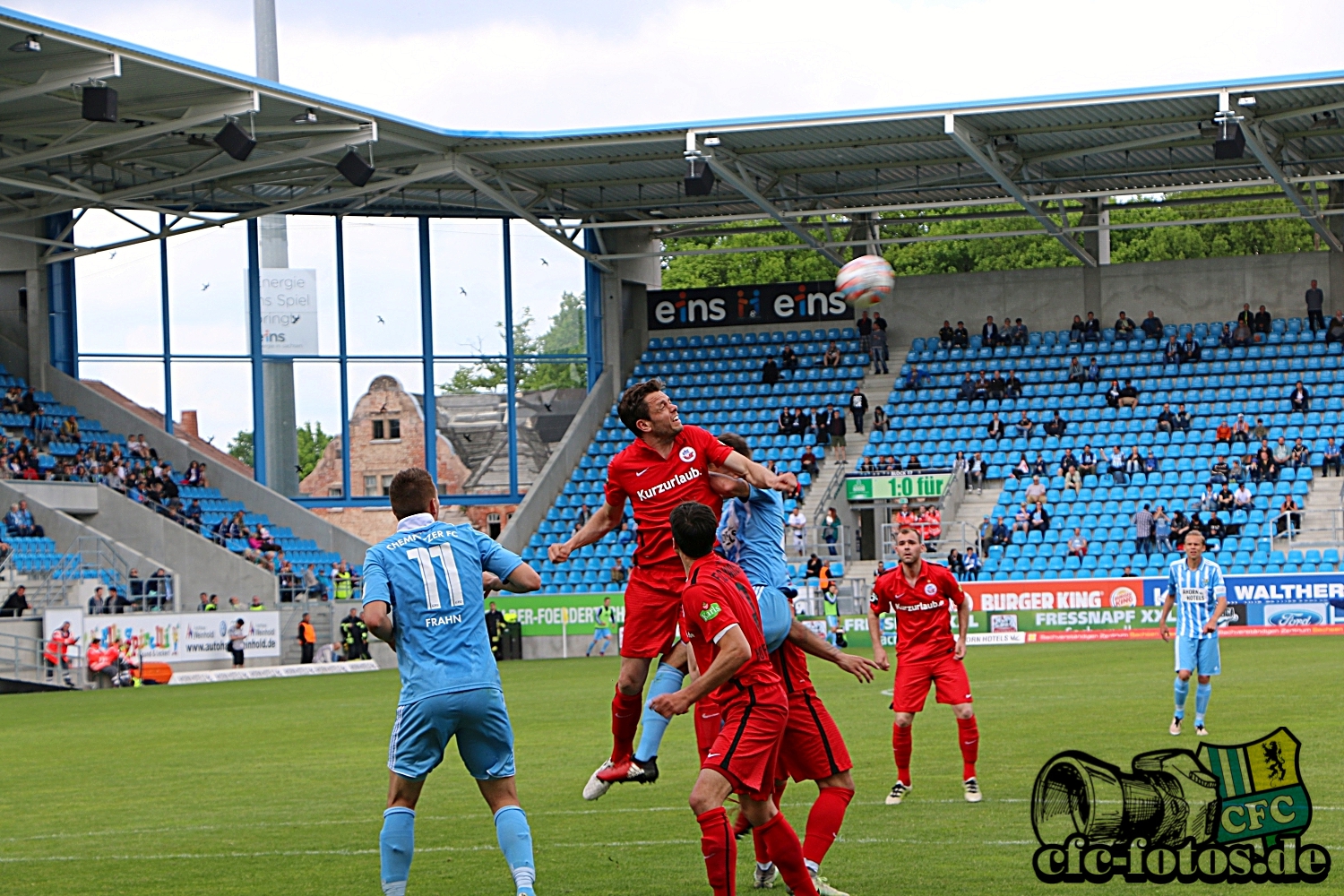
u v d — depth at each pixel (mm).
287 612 33156
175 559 33688
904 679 9789
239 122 29219
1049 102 29109
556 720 17109
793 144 32656
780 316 42312
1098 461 35688
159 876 8133
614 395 41344
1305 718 13570
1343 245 37875
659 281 43750
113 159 32031
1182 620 12891
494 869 7973
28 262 36906
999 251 63531
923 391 39219
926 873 7367
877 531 36406
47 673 28078
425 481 7117
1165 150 33719
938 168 35031
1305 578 29594
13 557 30141
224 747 15617
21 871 8445
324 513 38812
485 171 34125
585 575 36750
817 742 7148
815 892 6660
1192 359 37750
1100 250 39844
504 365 40031
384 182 33594
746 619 6602
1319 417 35250
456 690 6680
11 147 30781
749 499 7906
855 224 39062
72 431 35562
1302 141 32719
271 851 8867
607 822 9484
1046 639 30859
